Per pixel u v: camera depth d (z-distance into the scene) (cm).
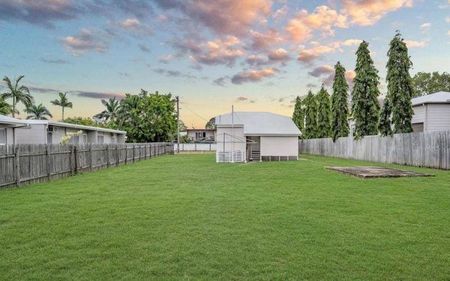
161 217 714
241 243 536
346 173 1590
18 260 464
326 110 4234
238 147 2908
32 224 657
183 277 407
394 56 2452
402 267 440
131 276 411
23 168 1241
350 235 581
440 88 4922
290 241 546
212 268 435
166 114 5372
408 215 730
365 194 1011
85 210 786
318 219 695
